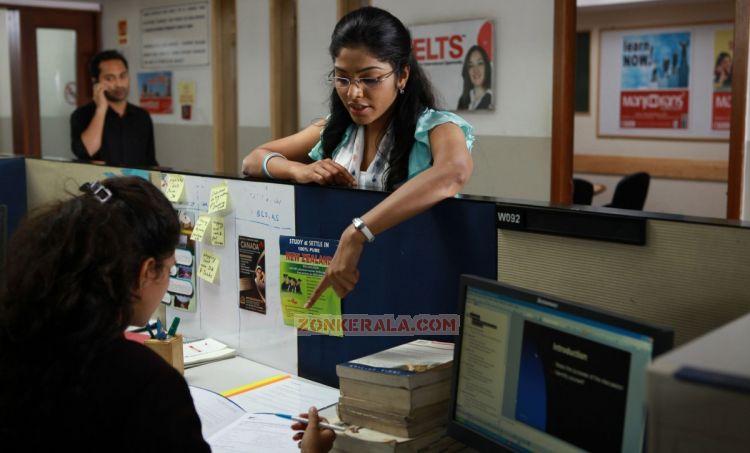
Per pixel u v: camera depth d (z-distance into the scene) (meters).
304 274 1.89
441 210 1.58
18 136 6.73
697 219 1.27
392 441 1.35
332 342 1.86
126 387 1.01
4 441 0.99
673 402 0.73
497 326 1.31
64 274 1.02
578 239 1.38
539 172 4.16
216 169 6.05
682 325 1.28
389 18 1.68
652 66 6.80
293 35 5.49
